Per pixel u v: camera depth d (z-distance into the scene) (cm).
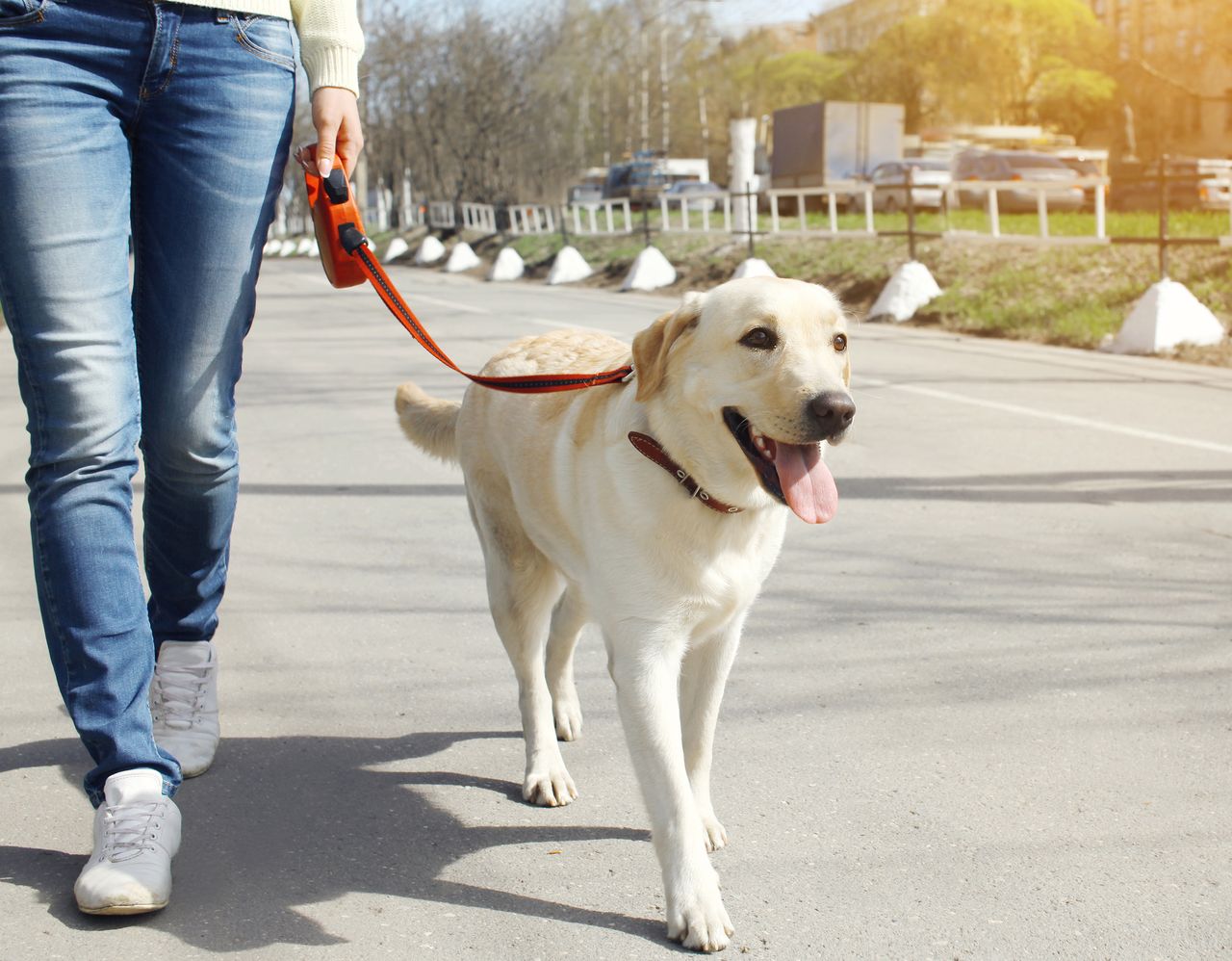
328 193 306
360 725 344
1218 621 418
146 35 254
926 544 521
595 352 330
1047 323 1198
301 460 705
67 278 244
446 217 3609
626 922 242
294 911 244
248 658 396
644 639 256
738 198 2009
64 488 250
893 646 401
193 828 280
